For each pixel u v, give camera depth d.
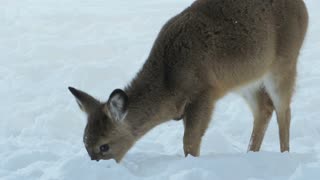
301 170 9.96
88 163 10.60
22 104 16.33
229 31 12.20
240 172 10.46
